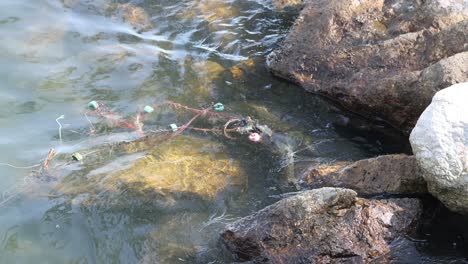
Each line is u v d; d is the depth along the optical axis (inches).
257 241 125.3
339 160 150.0
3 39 181.0
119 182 142.9
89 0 201.6
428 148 126.0
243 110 165.0
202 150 152.6
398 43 162.4
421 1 170.6
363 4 176.1
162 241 132.2
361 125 160.6
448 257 126.3
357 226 125.6
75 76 172.2
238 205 139.6
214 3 204.8
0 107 159.8
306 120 162.4
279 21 198.2
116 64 177.6
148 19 197.0
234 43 188.9
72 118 159.2
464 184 124.4
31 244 130.9
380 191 137.1
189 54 184.2
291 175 146.4
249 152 152.6
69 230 133.6
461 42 155.1
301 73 172.6
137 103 165.3
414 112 152.0
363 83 160.1
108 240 132.2
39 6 195.9
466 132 123.6
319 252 122.5
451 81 144.6
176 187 142.3
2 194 139.9
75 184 142.5
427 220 132.5
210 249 130.2
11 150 149.3
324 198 126.1
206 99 168.1
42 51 179.0
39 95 164.9
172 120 161.0
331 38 172.6
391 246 126.2
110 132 156.2
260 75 177.2
